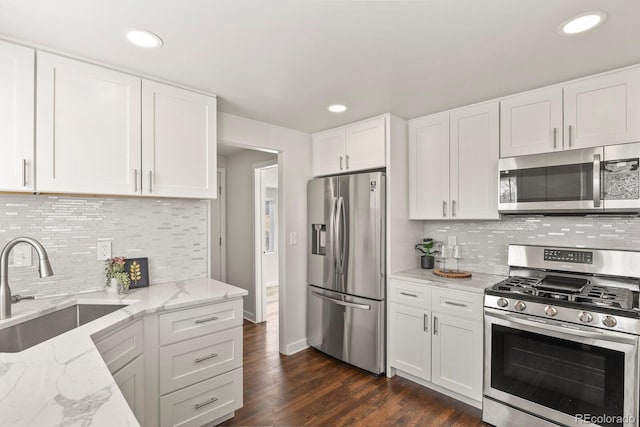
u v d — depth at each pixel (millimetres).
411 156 2980
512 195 2295
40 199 1903
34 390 880
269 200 6535
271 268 6465
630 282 2119
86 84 1808
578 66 1952
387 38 1643
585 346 1799
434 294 2512
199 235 2600
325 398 2484
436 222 3156
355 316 2936
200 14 1435
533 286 2213
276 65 1928
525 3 1366
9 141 1572
